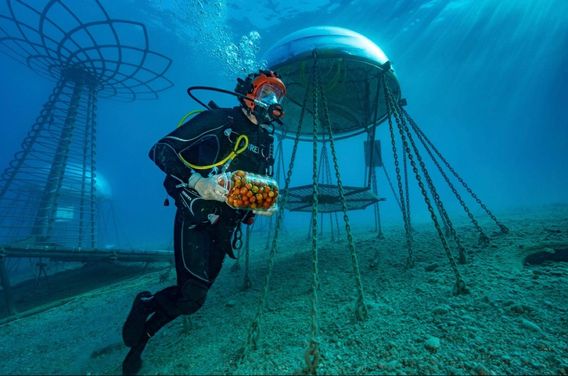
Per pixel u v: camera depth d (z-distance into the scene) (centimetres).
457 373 158
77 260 591
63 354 259
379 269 364
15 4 2531
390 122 381
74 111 1135
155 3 2559
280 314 271
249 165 214
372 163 624
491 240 402
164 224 5503
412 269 344
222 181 175
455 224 696
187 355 219
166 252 719
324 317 250
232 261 608
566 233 375
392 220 1459
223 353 214
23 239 913
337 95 559
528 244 349
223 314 297
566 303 213
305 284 350
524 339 180
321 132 696
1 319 412
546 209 974
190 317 286
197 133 192
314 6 2542
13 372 232
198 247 198
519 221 546
